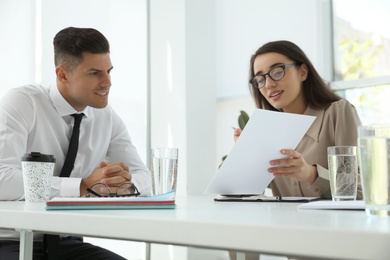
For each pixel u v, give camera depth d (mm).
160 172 1517
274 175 1571
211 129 4227
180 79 4137
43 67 4789
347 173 1291
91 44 2072
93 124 2273
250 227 670
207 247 717
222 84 4391
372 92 3760
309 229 617
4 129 1956
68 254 1818
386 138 822
